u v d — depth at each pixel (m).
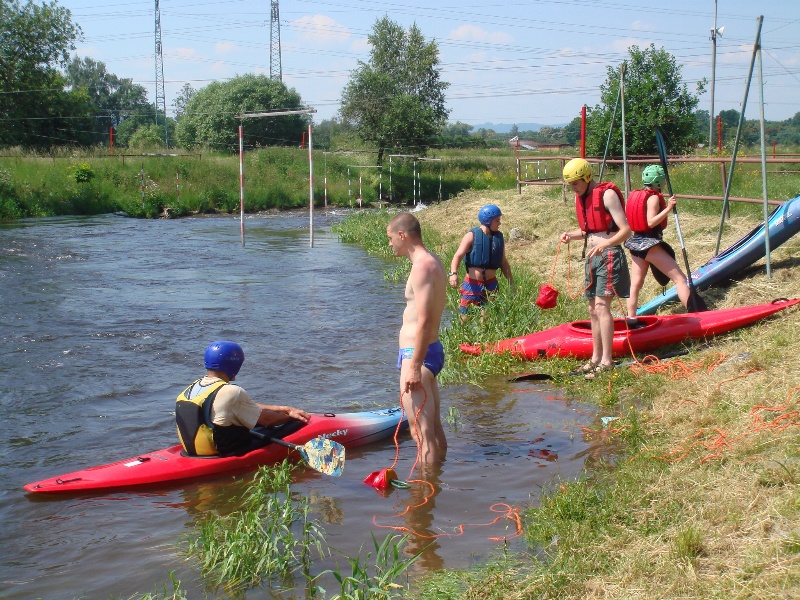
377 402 7.56
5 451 6.42
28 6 50.19
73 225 27.80
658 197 8.62
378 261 18.05
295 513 5.11
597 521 4.57
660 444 5.63
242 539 4.45
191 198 34.78
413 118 46.44
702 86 24.59
